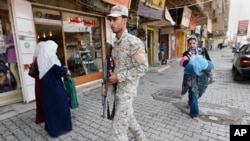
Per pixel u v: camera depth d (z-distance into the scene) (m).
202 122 3.47
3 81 4.51
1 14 4.41
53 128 2.96
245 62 6.25
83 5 5.93
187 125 3.36
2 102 4.32
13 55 4.59
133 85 1.92
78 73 6.54
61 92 3.01
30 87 4.54
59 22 5.65
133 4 7.88
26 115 3.90
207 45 40.09
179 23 13.69
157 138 2.91
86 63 7.00
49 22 5.32
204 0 15.90
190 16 15.25
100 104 4.64
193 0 12.26
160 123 3.46
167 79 7.89
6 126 3.41
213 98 4.95
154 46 12.41
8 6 4.13
